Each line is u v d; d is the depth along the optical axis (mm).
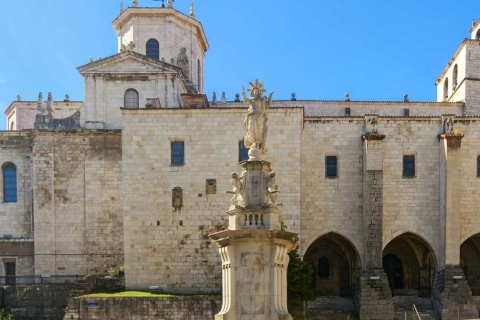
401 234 53656
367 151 52312
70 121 57469
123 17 65125
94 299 45031
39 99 58094
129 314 44969
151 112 51094
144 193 50531
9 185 57062
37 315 48594
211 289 49688
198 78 69375
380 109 66000
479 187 53938
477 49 65375
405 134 54125
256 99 24812
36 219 54250
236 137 50844
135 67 57812
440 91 75438
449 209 51906
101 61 57656
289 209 50188
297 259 46531
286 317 22500
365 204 52156
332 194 53344
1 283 54281
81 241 54125
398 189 53875
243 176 23984
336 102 66250
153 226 50312
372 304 50281
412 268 60344
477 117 54312
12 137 57094
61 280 53750
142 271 49906
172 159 50938
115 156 54750
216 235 23719
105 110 57500
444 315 50156
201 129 50969
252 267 23062
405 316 47500
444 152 52688
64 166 54719
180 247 50094
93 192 54469
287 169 50469
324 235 54781
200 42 70000
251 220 23516
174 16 64875
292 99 66500
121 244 54062
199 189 50531
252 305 22922
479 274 60281
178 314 44938
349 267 57812
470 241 60312
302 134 53344
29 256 54844
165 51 64438
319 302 54344
